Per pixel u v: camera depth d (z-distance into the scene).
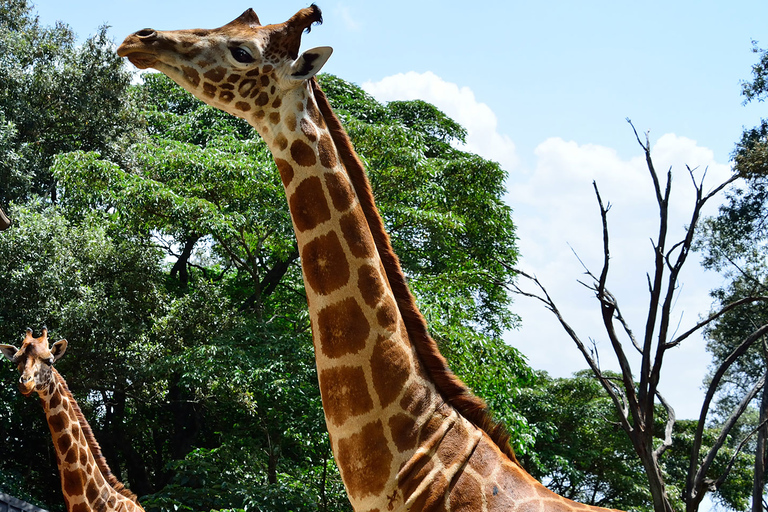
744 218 16.48
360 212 2.99
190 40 2.90
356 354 2.83
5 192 16.33
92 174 15.70
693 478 5.61
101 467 7.59
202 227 15.20
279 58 2.95
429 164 16.25
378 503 2.72
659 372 5.61
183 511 13.22
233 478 14.76
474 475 2.74
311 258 2.92
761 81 15.15
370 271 2.91
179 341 15.23
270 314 19.30
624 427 5.66
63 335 14.29
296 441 15.88
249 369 13.95
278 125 2.96
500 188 22.55
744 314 16.55
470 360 12.90
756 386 5.98
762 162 10.04
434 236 18.23
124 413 19.08
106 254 15.55
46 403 7.32
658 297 5.68
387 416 2.78
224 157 15.47
